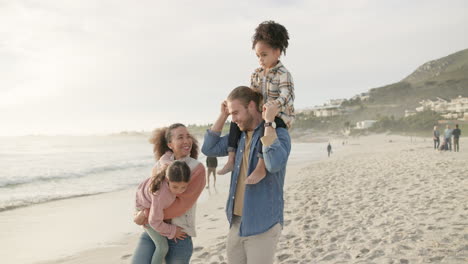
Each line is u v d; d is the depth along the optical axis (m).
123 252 5.93
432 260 3.75
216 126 2.51
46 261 5.62
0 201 11.65
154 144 2.70
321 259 4.25
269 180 2.16
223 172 2.44
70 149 66.12
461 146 30.06
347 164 21.30
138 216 2.44
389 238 4.69
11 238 7.14
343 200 8.18
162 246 2.40
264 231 2.11
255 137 2.19
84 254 5.91
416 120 148.50
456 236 4.41
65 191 14.20
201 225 7.46
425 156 20.52
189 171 2.26
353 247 4.56
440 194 7.46
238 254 2.34
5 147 77.81
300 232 5.66
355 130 166.38
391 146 54.47
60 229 7.91
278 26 2.28
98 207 10.66
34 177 18.41
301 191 10.59
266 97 2.35
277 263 4.32
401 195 7.91
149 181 2.50
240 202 2.30
